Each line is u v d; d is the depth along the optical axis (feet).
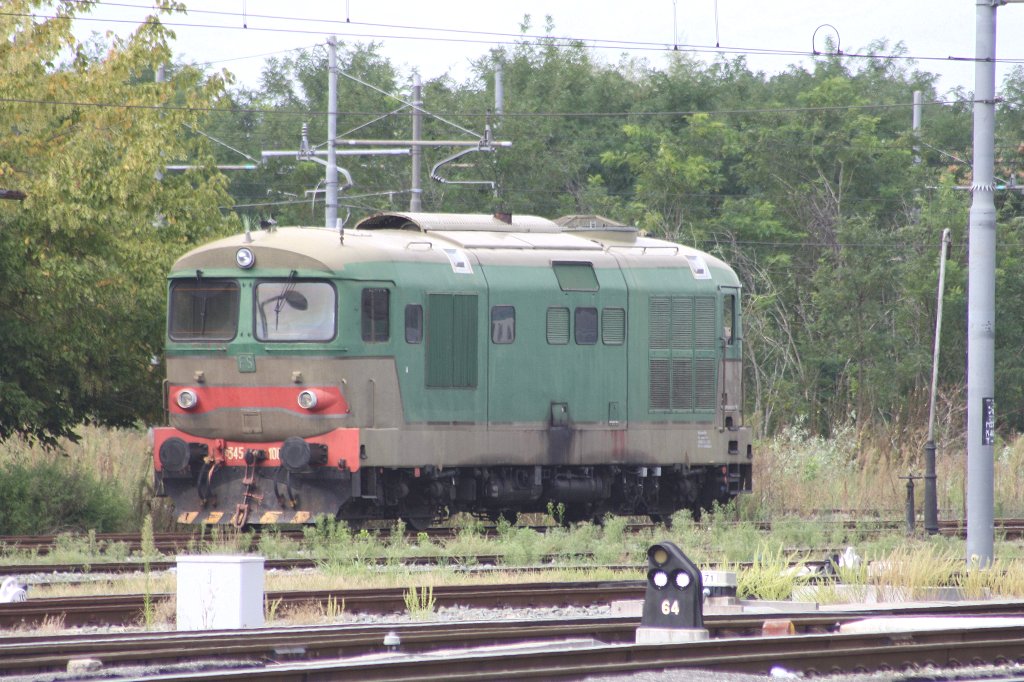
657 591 159.74
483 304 290.56
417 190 443.73
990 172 240.94
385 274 278.05
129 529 318.24
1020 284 590.14
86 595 197.36
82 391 317.83
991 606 193.67
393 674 131.95
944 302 559.79
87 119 311.27
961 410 458.50
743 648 149.18
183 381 285.02
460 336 287.28
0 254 295.69
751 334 576.20
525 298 296.10
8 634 163.84
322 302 275.59
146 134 311.06
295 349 275.39
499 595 196.44
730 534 283.59
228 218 336.29
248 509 280.51
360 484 274.16
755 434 461.37
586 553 264.72
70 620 174.60
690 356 321.93
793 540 288.30
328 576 222.28
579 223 329.52
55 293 301.84
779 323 596.70
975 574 221.25
